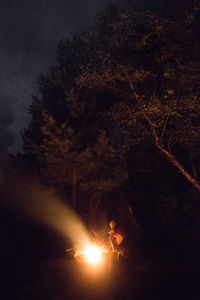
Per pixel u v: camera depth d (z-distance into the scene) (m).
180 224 22.64
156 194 23.31
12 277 15.65
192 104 16.30
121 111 17.70
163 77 16.88
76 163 19.06
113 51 17.44
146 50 17.19
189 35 16.08
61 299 12.02
